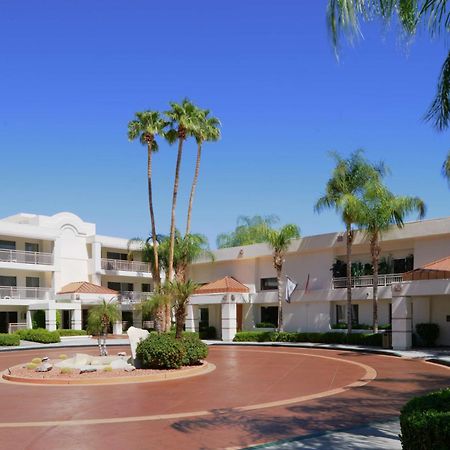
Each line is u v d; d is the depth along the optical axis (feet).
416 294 92.17
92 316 83.30
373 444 27.73
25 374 61.41
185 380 57.62
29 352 108.99
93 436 32.01
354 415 37.22
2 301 139.44
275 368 69.46
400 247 112.98
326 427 33.53
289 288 126.72
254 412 38.88
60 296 155.12
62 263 166.20
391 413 37.68
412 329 101.76
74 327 149.69
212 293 137.39
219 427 33.91
